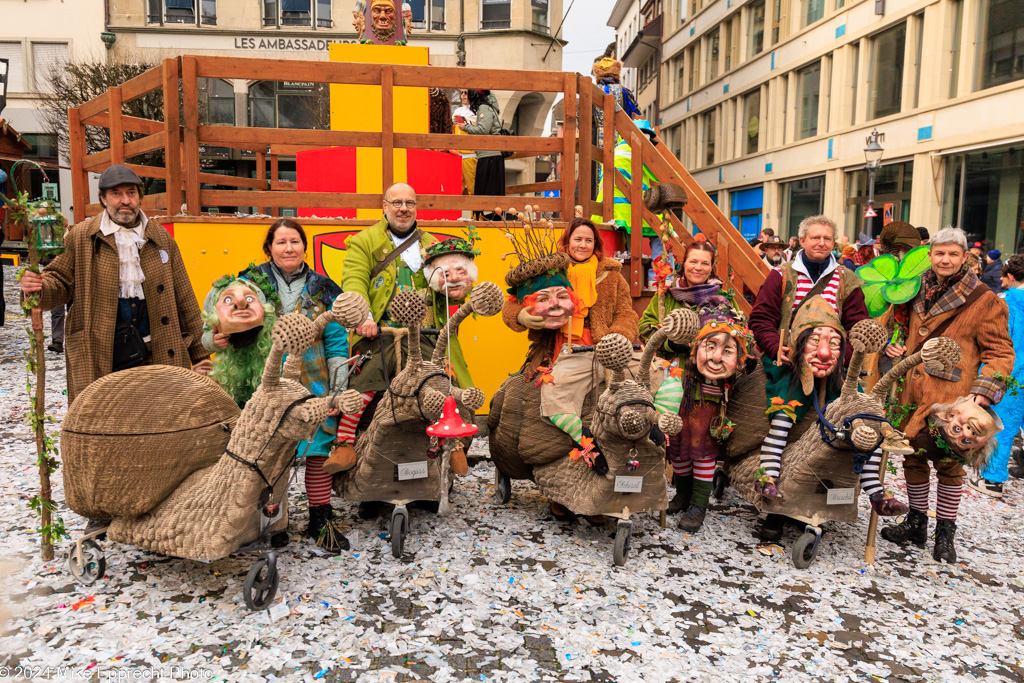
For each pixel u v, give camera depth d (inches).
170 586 133.1
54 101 871.7
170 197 210.4
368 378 156.0
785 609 136.0
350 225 220.4
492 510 179.6
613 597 135.7
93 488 123.6
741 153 1093.1
